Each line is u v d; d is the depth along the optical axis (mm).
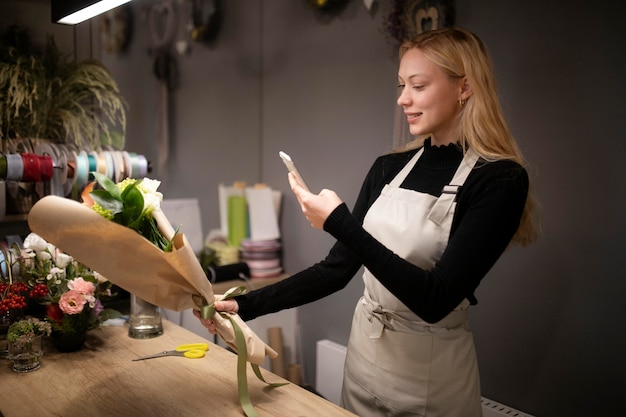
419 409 1407
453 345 1407
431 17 2203
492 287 2146
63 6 1750
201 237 3014
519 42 1988
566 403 1948
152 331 1719
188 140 3535
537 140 1963
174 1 3457
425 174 1445
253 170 3303
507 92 2035
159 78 3408
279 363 2914
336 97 2736
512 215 1237
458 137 1390
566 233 1908
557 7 1873
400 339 1424
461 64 1316
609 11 1744
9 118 1976
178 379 1411
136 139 3346
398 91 2387
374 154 2561
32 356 1461
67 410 1238
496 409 2086
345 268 1503
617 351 1806
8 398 1296
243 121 3322
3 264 1670
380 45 2480
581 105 1835
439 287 1173
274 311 1464
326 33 2762
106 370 1465
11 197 1979
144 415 1217
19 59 2012
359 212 1617
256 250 3014
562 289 1933
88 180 1933
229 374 1447
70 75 2139
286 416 1223
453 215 1312
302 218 3014
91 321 1643
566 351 1938
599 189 1811
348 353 1601
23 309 1748
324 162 2846
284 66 3035
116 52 3225
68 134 2150
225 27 3377
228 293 1374
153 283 1269
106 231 1140
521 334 2064
